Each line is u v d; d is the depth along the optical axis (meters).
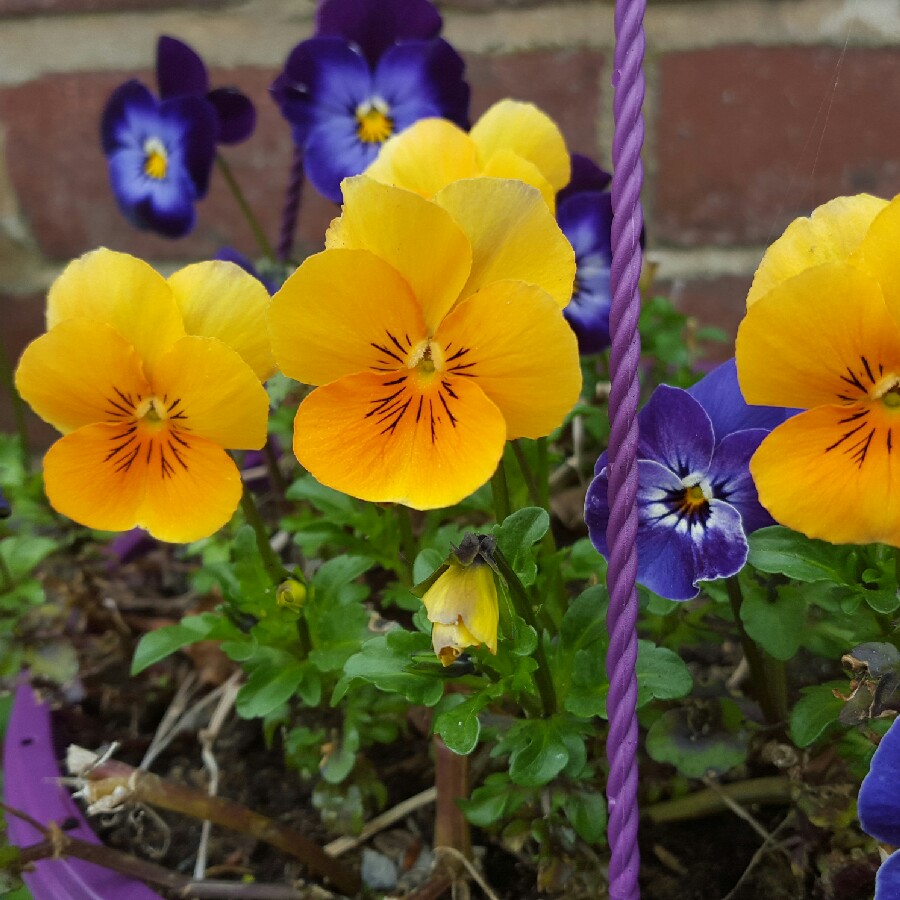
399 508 0.21
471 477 0.14
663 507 0.17
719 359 0.36
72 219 0.39
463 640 0.14
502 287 0.13
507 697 0.20
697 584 0.16
